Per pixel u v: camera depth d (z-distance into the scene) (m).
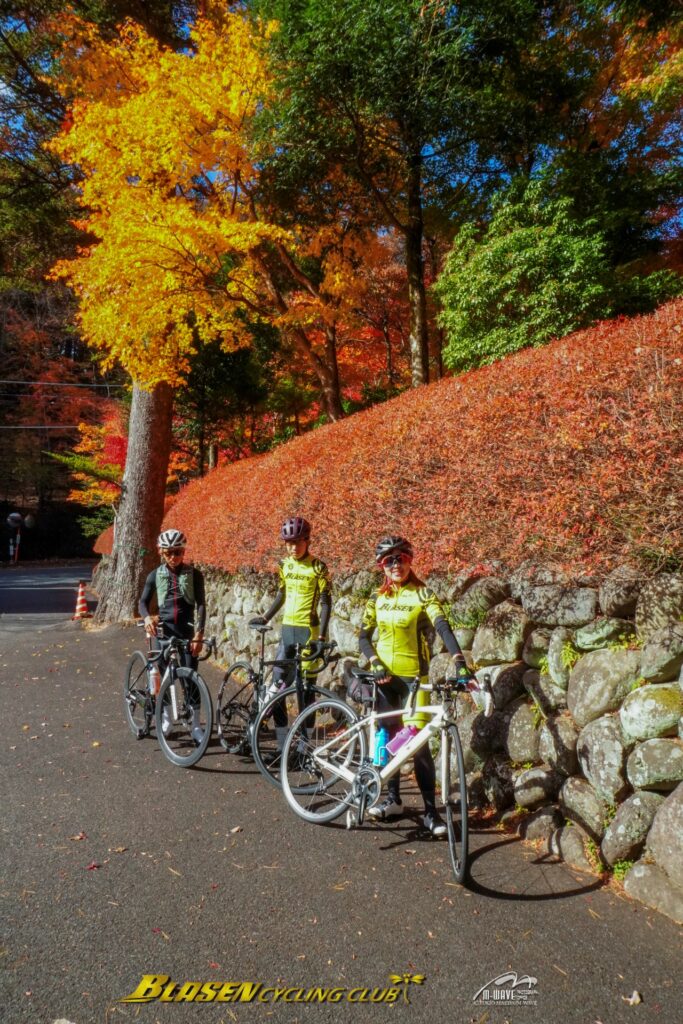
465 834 3.34
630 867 3.27
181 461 23.83
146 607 5.98
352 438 8.09
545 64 13.06
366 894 3.26
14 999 2.48
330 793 4.52
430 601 4.09
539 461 4.57
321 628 5.25
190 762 5.29
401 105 11.32
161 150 11.25
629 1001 2.43
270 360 21.61
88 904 3.18
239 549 9.86
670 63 13.32
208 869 3.55
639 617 3.56
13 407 41.50
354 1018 2.38
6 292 38.16
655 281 9.98
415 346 13.24
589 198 12.40
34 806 4.50
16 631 14.01
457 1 10.26
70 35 13.29
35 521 45.00
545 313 9.25
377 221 14.87
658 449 3.75
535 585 4.29
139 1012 2.41
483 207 14.45
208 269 12.19
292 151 12.23
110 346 12.67
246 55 11.10
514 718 4.19
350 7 10.16
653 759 3.23
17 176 16.23
